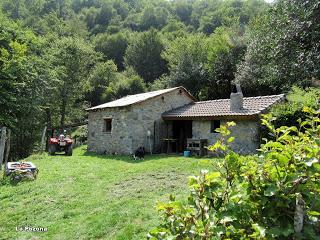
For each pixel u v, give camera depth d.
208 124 18.44
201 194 2.64
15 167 12.87
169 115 20.33
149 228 6.89
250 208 2.47
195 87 35.53
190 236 2.53
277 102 17.16
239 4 70.12
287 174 2.43
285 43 12.95
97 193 10.28
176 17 83.06
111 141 20.94
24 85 23.80
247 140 16.48
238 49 33.06
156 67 54.75
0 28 26.55
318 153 2.49
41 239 7.28
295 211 2.24
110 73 49.16
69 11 82.00
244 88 29.50
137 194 9.79
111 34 73.31
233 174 2.67
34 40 29.56
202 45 39.62
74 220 8.16
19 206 9.63
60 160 17.53
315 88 15.36
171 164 14.20
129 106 19.41
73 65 34.75
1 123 22.80
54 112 34.03
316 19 11.71
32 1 70.44
